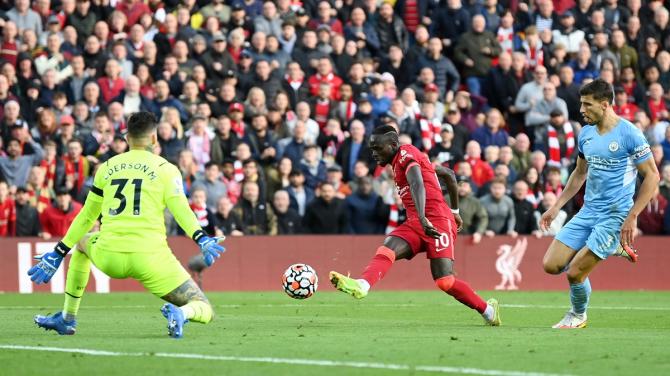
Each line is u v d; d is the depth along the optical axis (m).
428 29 89.44
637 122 84.31
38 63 76.88
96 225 67.75
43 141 72.50
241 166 72.88
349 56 83.25
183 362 27.52
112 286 70.25
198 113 75.38
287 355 29.06
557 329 39.19
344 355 28.98
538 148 81.50
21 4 79.69
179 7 83.81
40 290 68.81
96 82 76.00
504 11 91.06
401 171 39.00
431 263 39.69
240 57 80.31
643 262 76.81
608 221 39.62
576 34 89.94
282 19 84.81
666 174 77.69
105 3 82.56
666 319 48.09
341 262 72.44
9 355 29.36
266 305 57.75
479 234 73.75
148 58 78.31
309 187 74.56
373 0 88.31
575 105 84.38
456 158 77.31
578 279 39.97
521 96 82.81
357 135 75.75
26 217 68.69
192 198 69.38
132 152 33.69
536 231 75.19
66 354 29.47
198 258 62.81
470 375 24.94
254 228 71.94
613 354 29.33
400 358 28.28
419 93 83.19
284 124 77.12
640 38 91.62
